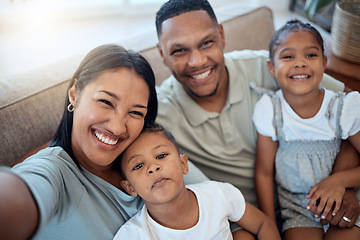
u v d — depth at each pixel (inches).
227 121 42.8
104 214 30.0
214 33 38.3
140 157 31.2
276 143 41.2
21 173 21.5
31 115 37.4
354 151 38.7
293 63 36.4
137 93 27.3
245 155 44.1
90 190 29.2
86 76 26.5
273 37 39.5
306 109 38.2
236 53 46.9
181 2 37.2
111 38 105.6
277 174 41.6
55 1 116.1
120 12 122.6
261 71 44.1
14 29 111.0
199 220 32.1
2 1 109.7
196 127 42.8
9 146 36.0
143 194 30.8
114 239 29.8
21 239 16.9
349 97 36.7
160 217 31.7
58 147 28.0
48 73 41.1
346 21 50.9
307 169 39.1
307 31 36.6
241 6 62.3
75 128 27.0
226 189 34.6
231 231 35.5
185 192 32.4
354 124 36.8
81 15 119.3
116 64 26.7
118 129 26.4
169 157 31.4
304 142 38.8
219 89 42.3
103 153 27.4
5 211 16.4
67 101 28.4
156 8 125.2
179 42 37.4
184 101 42.6
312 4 57.4
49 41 103.0
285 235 39.4
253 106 42.7
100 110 26.1
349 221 34.7
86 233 28.3
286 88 37.6
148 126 33.0
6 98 36.6
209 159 43.0
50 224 26.8
